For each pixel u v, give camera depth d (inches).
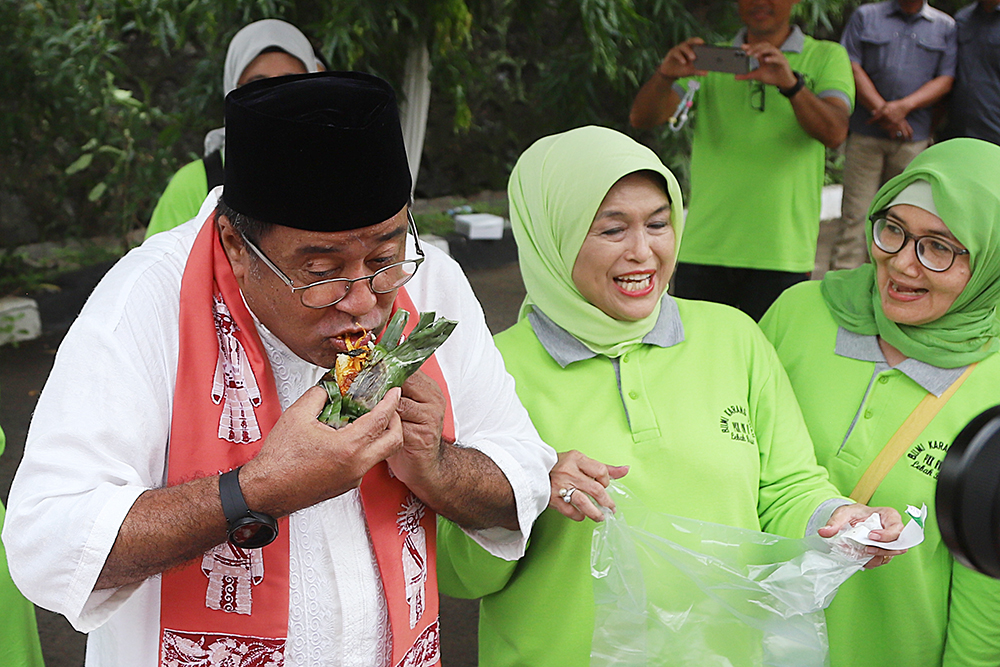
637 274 71.1
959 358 72.9
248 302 53.4
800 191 147.8
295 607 53.4
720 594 66.1
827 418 77.9
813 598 64.7
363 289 49.1
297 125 45.1
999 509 26.9
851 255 230.2
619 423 71.9
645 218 70.6
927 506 71.7
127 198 264.7
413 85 195.3
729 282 153.9
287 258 48.1
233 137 47.5
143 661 52.8
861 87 216.5
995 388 72.6
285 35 120.3
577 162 70.7
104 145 259.6
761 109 144.9
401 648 56.5
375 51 171.6
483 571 69.2
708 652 66.2
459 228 311.9
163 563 47.3
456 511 57.9
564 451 71.0
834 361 78.7
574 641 70.4
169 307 52.8
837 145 145.0
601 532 67.3
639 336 73.5
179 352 51.8
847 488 75.9
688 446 70.8
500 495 59.4
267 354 54.6
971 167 69.7
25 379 202.2
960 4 314.2
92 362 49.7
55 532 46.9
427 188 336.8
